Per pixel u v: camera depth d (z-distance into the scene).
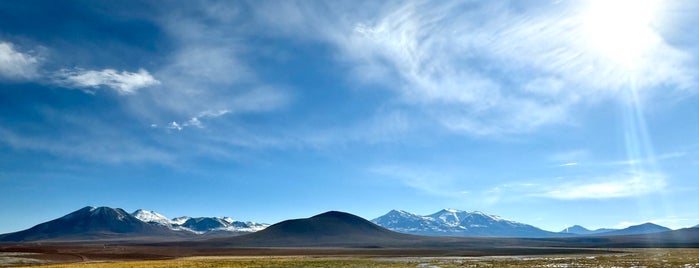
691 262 104.50
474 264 112.62
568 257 143.88
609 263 106.06
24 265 120.75
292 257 170.25
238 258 159.75
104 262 129.88
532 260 125.88
